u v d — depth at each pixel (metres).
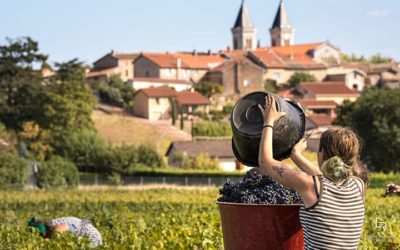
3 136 84.56
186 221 16.73
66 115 90.38
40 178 63.56
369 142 74.50
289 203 7.30
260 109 7.16
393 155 73.75
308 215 6.27
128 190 52.06
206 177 69.06
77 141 80.69
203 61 180.62
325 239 6.18
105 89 145.75
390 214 20.20
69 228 14.05
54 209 34.34
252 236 7.35
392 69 178.12
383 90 77.62
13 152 77.38
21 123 92.25
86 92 95.62
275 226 7.27
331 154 6.38
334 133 6.41
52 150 87.25
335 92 152.12
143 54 177.00
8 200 41.97
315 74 178.12
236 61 166.50
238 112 7.44
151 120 137.38
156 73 174.00
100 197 42.47
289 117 7.15
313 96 152.00
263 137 6.73
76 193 49.75
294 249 7.33
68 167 64.56
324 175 6.33
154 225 16.88
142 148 78.75
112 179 71.31
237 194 7.46
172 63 175.75
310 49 193.50
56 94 91.88
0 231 15.87
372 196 30.72
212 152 87.38
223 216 7.57
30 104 92.06
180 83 166.88
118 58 176.62
